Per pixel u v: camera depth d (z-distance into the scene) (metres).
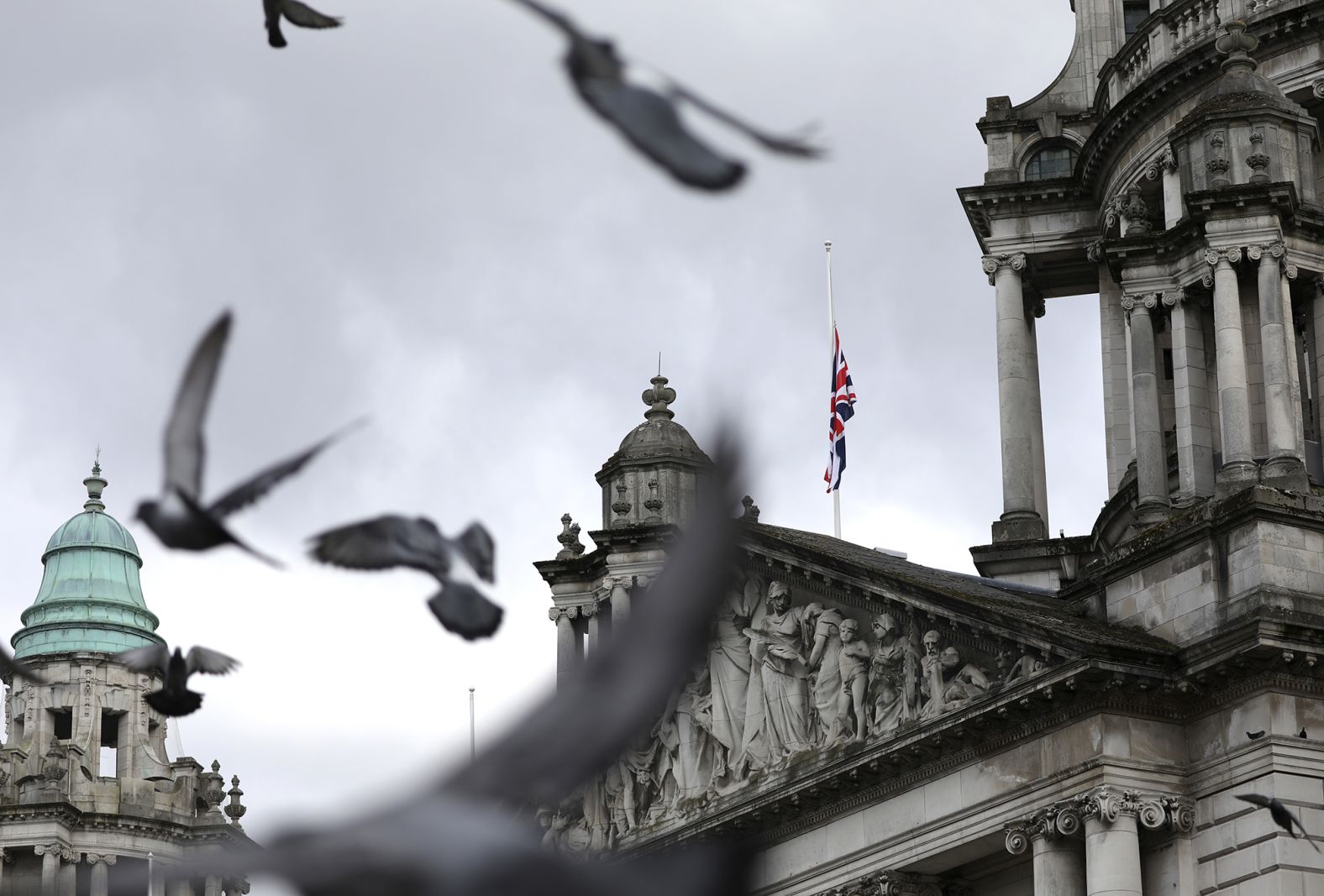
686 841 63.47
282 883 8.59
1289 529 55.03
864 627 61.56
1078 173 83.12
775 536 63.50
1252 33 78.81
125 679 109.56
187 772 108.81
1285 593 54.09
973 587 63.28
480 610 9.83
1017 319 82.75
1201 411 63.66
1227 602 54.72
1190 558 56.00
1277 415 61.41
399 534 9.91
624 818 66.00
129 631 111.19
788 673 62.94
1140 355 65.25
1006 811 56.03
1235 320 62.66
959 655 58.09
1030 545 76.69
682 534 9.86
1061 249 83.31
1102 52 87.38
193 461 9.66
